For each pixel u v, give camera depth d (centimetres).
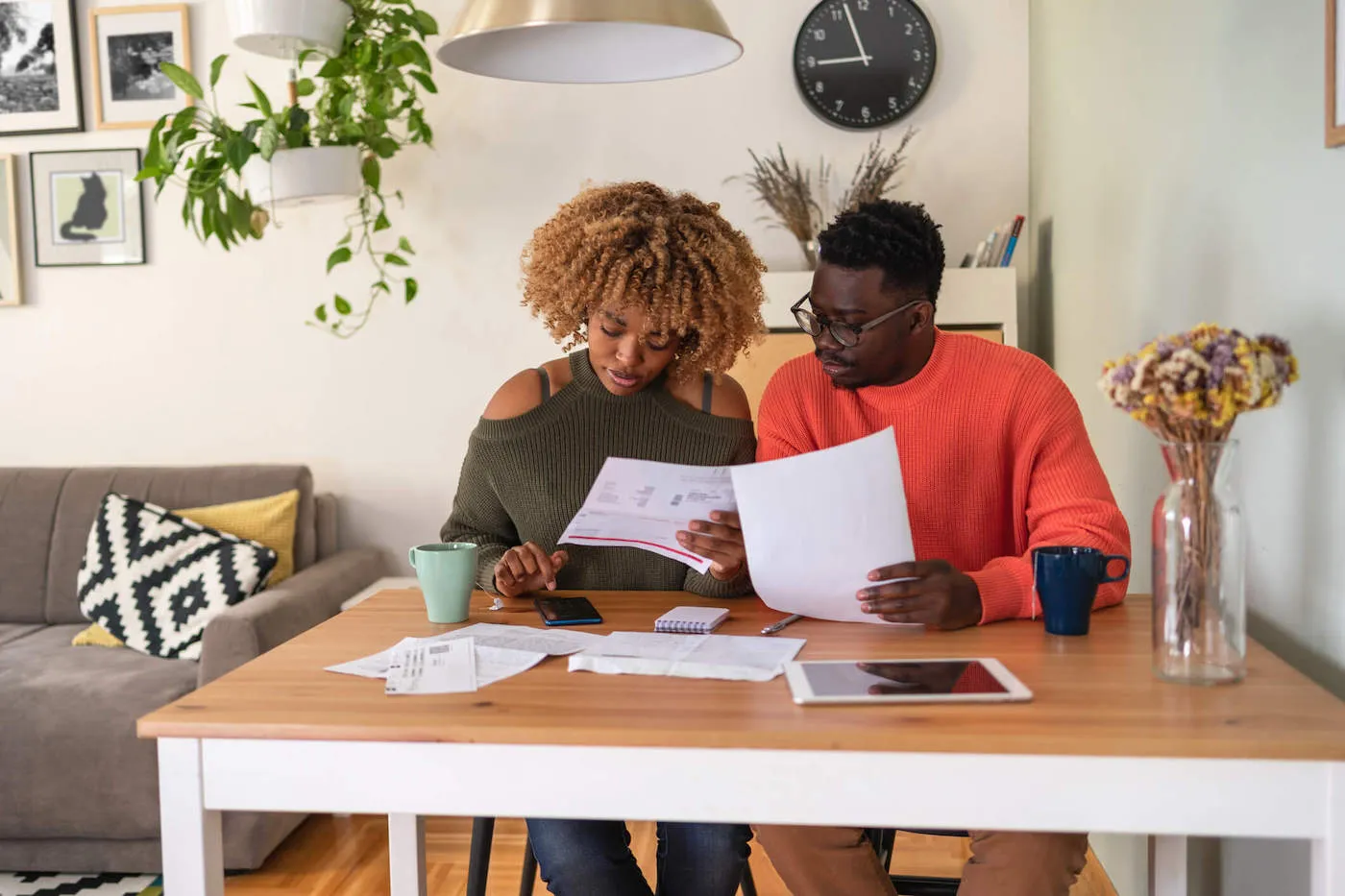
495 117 318
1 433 335
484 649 133
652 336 162
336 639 142
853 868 145
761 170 303
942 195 311
